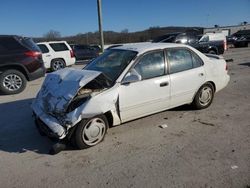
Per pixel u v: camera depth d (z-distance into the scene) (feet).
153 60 18.45
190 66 20.43
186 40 55.16
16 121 21.03
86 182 12.62
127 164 13.99
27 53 32.14
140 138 16.94
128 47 19.40
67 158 14.82
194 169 13.28
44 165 14.23
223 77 22.59
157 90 18.30
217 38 59.57
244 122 19.08
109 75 17.35
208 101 22.00
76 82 15.53
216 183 12.14
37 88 34.40
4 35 31.89
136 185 12.23
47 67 55.16
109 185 12.32
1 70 31.09
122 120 17.24
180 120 19.67
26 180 12.96
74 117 14.85
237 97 25.35
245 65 46.52
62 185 12.48
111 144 16.24
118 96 16.53
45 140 17.29
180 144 15.98
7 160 14.90
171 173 13.02
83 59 85.35
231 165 13.52
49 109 16.02
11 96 30.22
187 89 20.12
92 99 15.44
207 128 18.17
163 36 56.08
